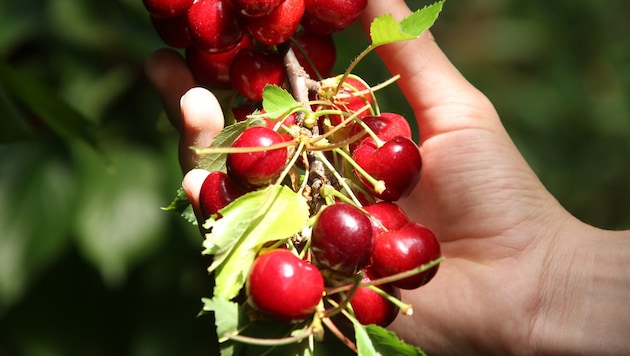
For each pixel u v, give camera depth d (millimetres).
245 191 402
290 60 447
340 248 376
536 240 539
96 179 657
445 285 542
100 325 729
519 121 1009
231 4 434
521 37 1107
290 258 377
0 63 475
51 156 662
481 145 550
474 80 1066
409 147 417
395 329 545
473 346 536
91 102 660
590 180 1008
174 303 722
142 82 680
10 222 646
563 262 530
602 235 537
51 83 664
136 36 666
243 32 441
